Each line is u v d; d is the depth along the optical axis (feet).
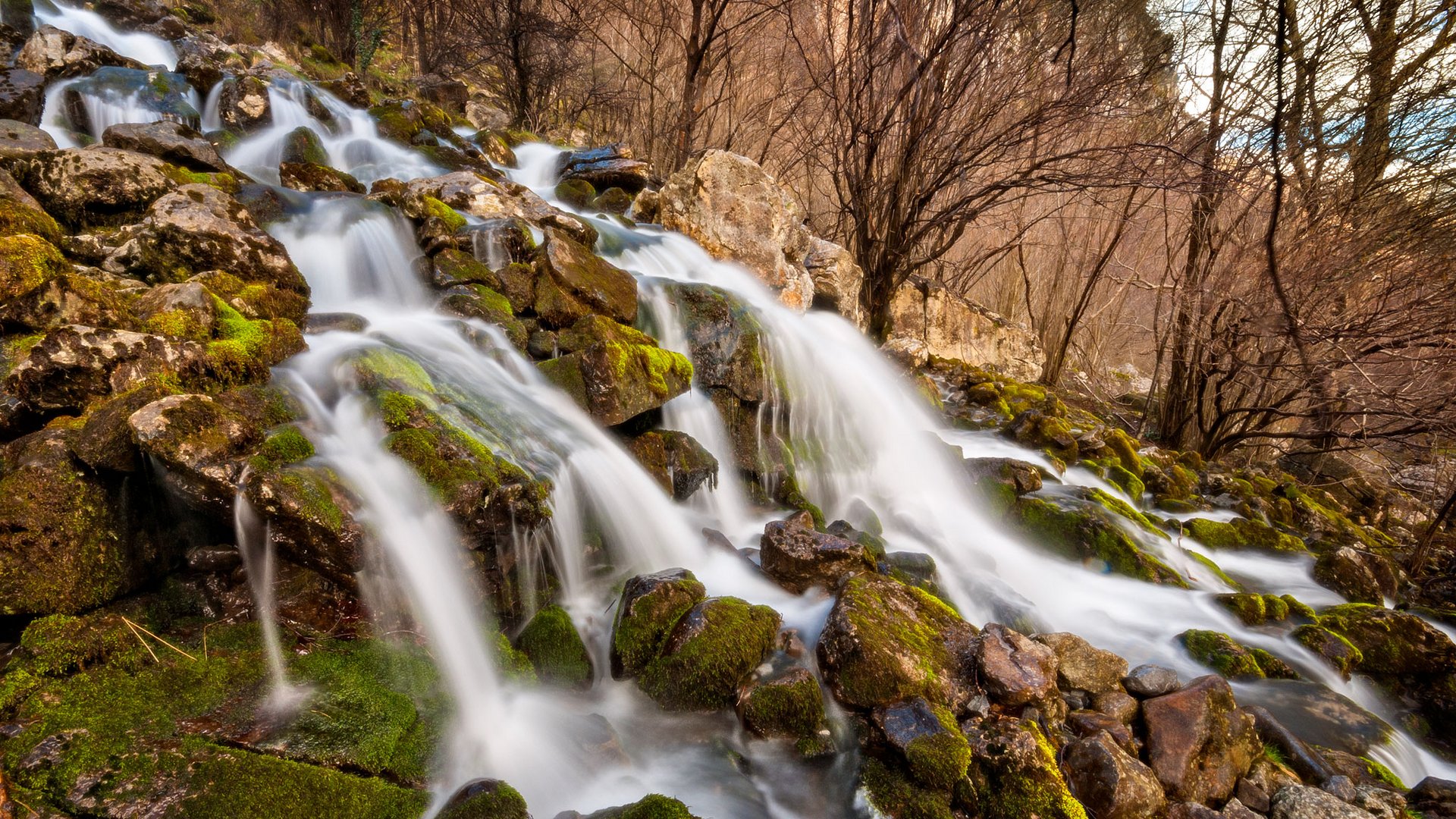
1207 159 28.86
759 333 20.66
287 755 8.04
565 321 17.87
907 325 38.70
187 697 8.50
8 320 10.79
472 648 10.94
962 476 22.09
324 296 17.49
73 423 9.89
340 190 21.91
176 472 9.40
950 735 10.32
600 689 11.66
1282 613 17.24
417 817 8.04
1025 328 44.88
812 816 10.01
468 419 12.78
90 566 9.13
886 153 34.24
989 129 33.14
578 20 49.75
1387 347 26.96
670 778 10.19
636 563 14.53
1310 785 11.76
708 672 11.21
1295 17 25.41
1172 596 17.90
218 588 10.13
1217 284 32.32
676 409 18.57
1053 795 9.82
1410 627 16.34
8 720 7.67
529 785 9.28
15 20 30.07
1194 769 11.02
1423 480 34.17
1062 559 19.45
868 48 30.40
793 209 29.99
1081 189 29.91
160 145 18.99
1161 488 27.76
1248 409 33.50
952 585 16.60
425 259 18.89
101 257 14.46
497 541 11.72
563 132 58.29
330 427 11.64
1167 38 32.07
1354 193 29.09
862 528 18.38
